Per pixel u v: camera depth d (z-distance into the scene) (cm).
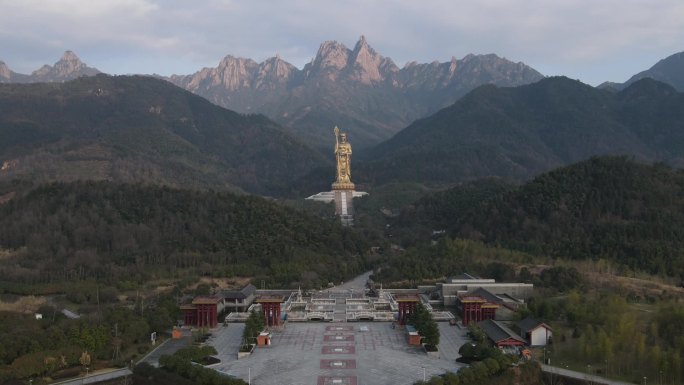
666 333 17850
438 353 18525
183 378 15925
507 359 16650
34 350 17062
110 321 19638
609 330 18100
